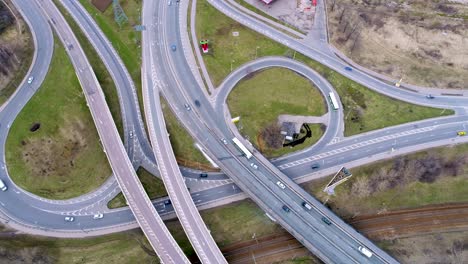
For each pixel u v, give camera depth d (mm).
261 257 111312
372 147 126688
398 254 111125
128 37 150125
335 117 132625
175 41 148875
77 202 117375
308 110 133875
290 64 144375
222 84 138625
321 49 149000
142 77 138750
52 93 134500
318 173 122562
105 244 111188
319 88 138750
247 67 143125
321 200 118375
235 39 150250
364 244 107188
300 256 111500
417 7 159750
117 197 118375
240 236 114250
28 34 146500
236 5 159625
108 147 120125
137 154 126375
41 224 113375
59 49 143750
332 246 106375
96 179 121250
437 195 121188
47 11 153375
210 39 149875
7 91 134375
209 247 104438
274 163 123938
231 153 122375
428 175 122750
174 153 125312
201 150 124500
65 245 110625
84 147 126000
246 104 134375
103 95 129875
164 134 124062
